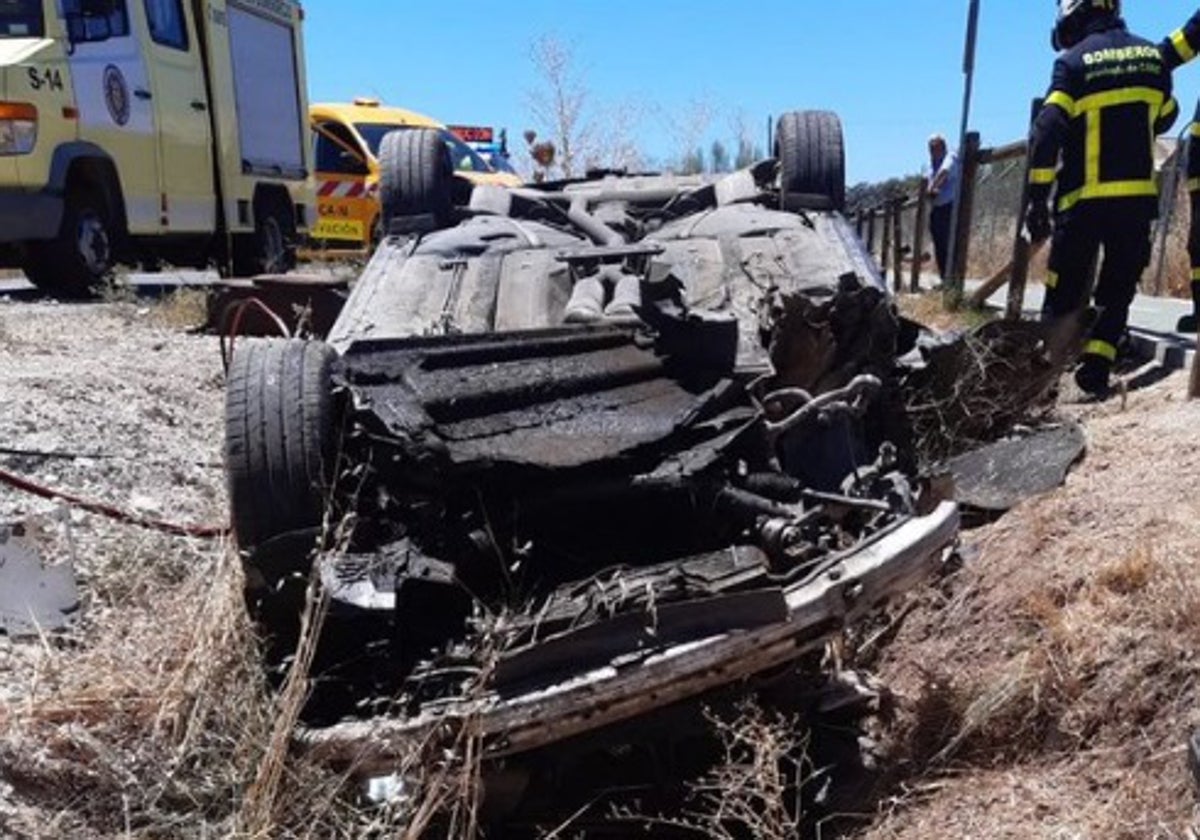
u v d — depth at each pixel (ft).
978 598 14.38
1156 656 11.76
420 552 11.25
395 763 10.46
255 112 44.57
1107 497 15.23
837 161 19.17
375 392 11.62
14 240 32.89
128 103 36.27
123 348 26.84
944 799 11.68
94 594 13.89
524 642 10.77
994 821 11.05
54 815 10.48
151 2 37.83
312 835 10.53
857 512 12.84
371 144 53.31
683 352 13.34
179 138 39.17
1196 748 9.70
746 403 12.94
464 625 11.37
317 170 53.83
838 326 14.15
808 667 13.26
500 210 20.20
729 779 11.32
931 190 45.39
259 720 11.17
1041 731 12.03
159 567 14.80
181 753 11.07
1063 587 13.57
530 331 13.17
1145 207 20.67
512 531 11.60
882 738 13.14
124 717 11.57
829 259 16.94
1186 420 17.76
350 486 11.68
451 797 10.44
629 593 10.85
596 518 12.13
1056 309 21.47
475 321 15.76
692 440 12.27
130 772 10.97
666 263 14.49
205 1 40.68
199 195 40.52
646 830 11.64
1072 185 21.03
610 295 15.10
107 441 19.06
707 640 10.53
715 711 11.61
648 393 12.94
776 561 11.61
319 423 11.64
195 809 10.91
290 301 22.68
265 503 11.51
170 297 34.96
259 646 11.82
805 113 19.76
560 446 11.47
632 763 12.08
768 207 19.58
